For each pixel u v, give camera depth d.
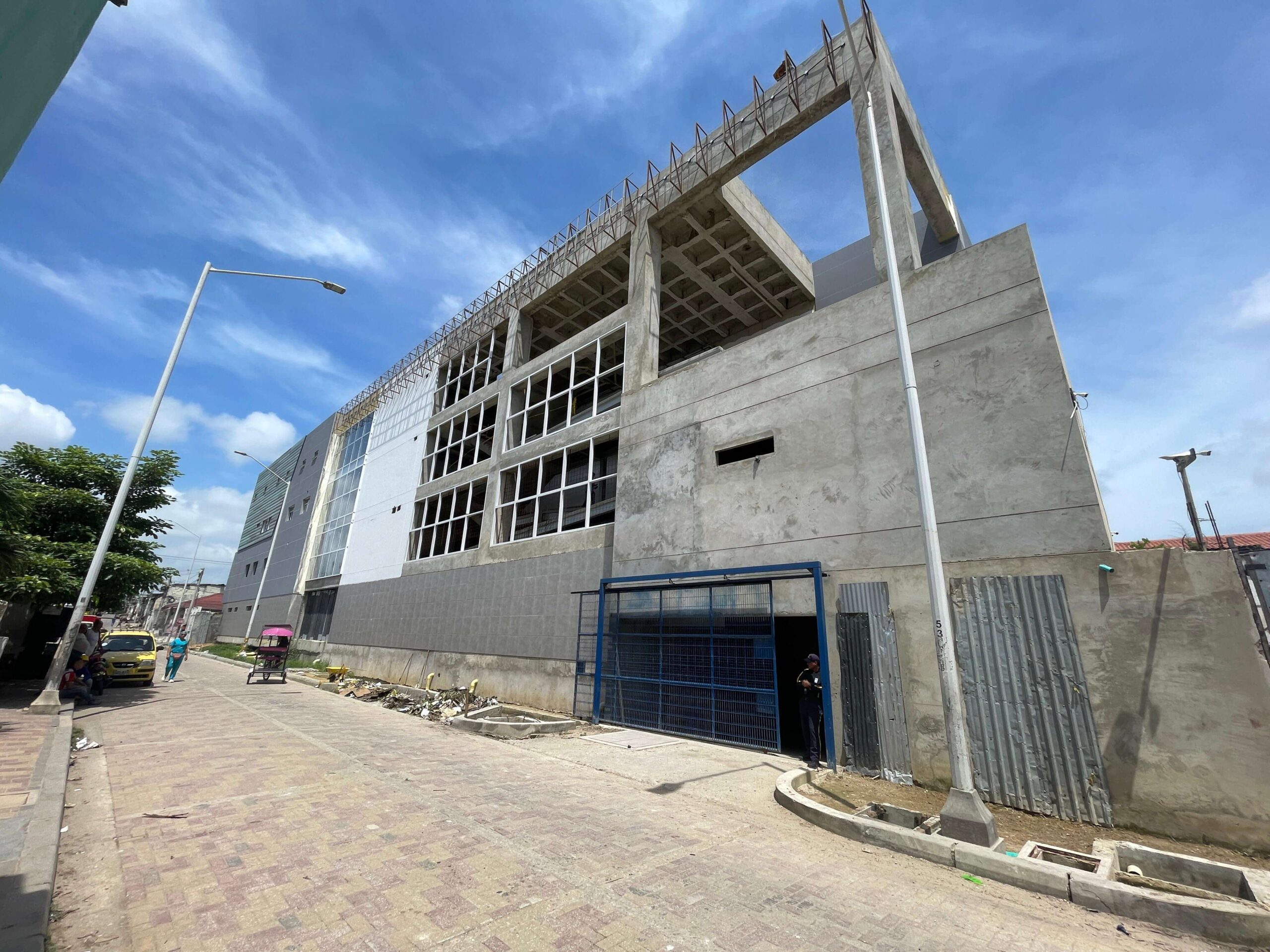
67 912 3.77
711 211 17.86
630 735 11.72
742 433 12.20
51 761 7.15
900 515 9.38
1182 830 6.30
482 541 20.62
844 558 9.91
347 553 30.91
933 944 3.93
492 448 23.44
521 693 16.64
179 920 3.73
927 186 14.66
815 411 11.02
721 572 11.34
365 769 7.95
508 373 22.48
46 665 18.39
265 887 4.24
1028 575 7.91
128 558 15.26
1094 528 7.55
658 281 17.00
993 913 4.42
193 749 8.80
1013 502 8.27
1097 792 6.86
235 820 5.62
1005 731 7.64
